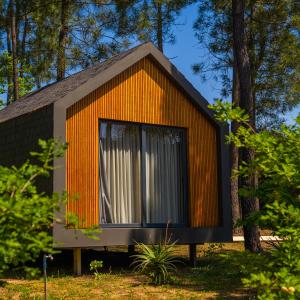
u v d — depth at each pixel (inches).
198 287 370.3
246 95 517.7
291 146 239.1
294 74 894.4
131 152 453.1
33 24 1023.0
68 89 433.7
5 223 185.6
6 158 460.8
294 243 217.5
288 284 202.1
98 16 968.9
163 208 464.8
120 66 438.3
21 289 348.5
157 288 362.0
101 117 433.4
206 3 871.7
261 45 877.2
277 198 238.4
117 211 440.8
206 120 494.3
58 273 407.5
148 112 460.4
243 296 342.0
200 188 482.3
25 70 1001.5
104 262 488.1
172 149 476.4
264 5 826.2
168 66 469.1
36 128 421.4
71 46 971.3
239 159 752.3
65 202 197.2
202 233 471.8
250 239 494.0
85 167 420.2
